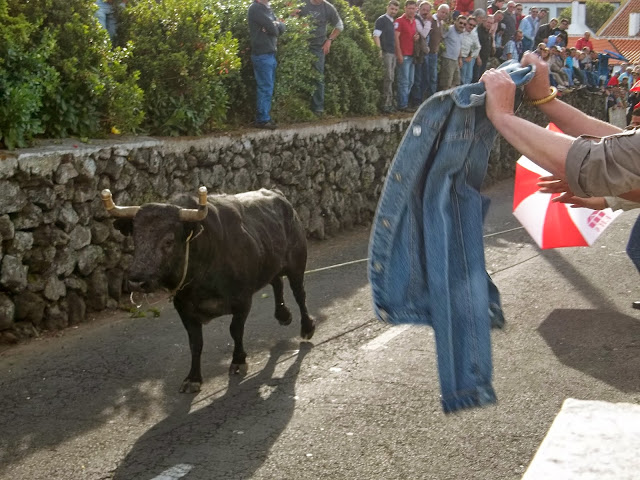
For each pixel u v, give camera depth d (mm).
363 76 14039
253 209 6891
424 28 14953
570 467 2105
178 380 6551
